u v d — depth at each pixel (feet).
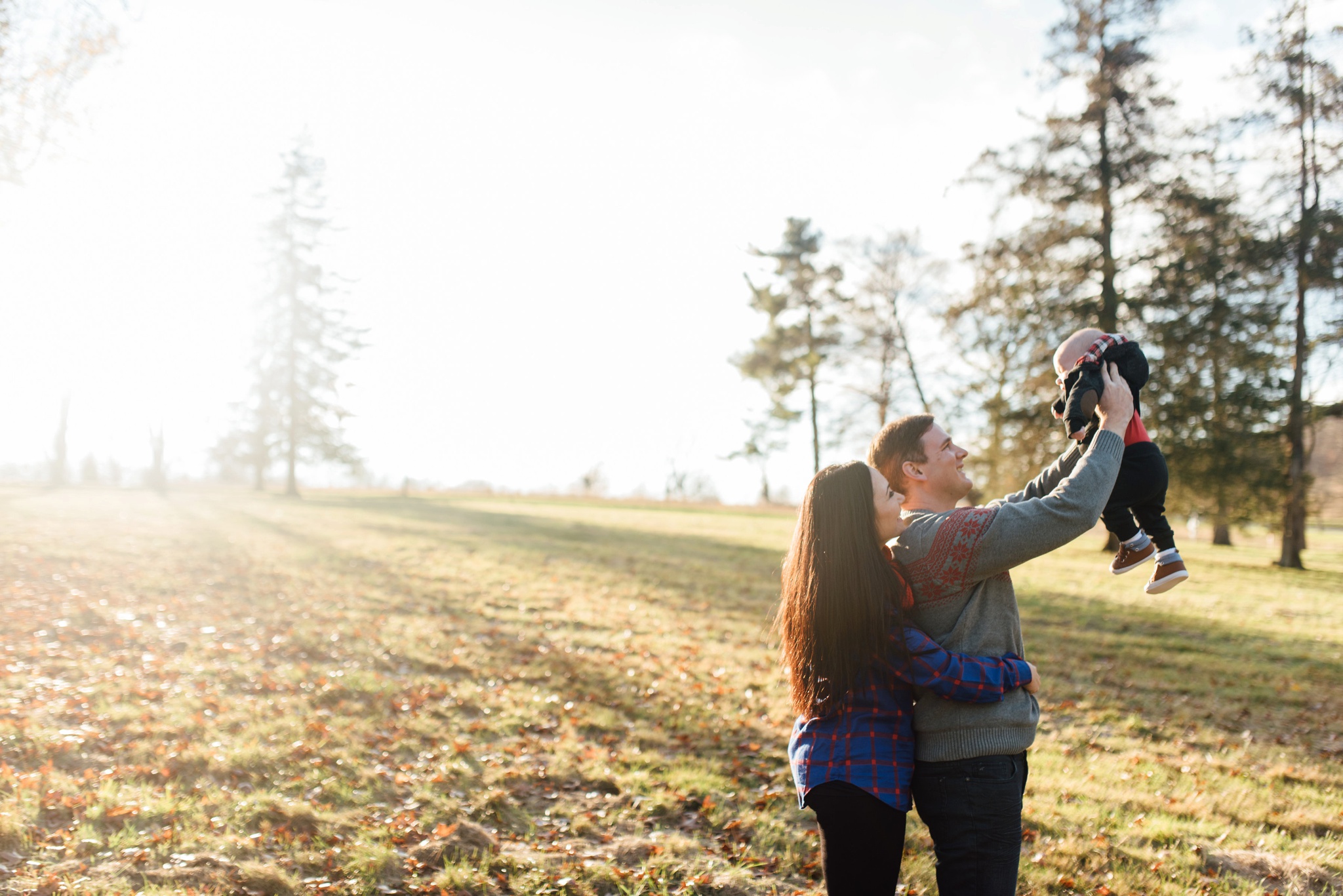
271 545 55.47
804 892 13.58
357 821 14.96
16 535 51.93
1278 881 14.14
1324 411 69.31
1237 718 25.58
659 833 15.46
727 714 23.07
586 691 24.58
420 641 29.91
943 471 8.89
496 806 16.08
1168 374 68.59
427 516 82.74
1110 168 69.56
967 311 77.71
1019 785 7.80
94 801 14.76
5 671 22.07
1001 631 8.04
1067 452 9.09
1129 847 15.46
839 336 130.00
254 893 12.33
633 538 69.87
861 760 7.71
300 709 21.29
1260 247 67.77
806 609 8.13
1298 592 54.03
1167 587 9.16
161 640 27.86
